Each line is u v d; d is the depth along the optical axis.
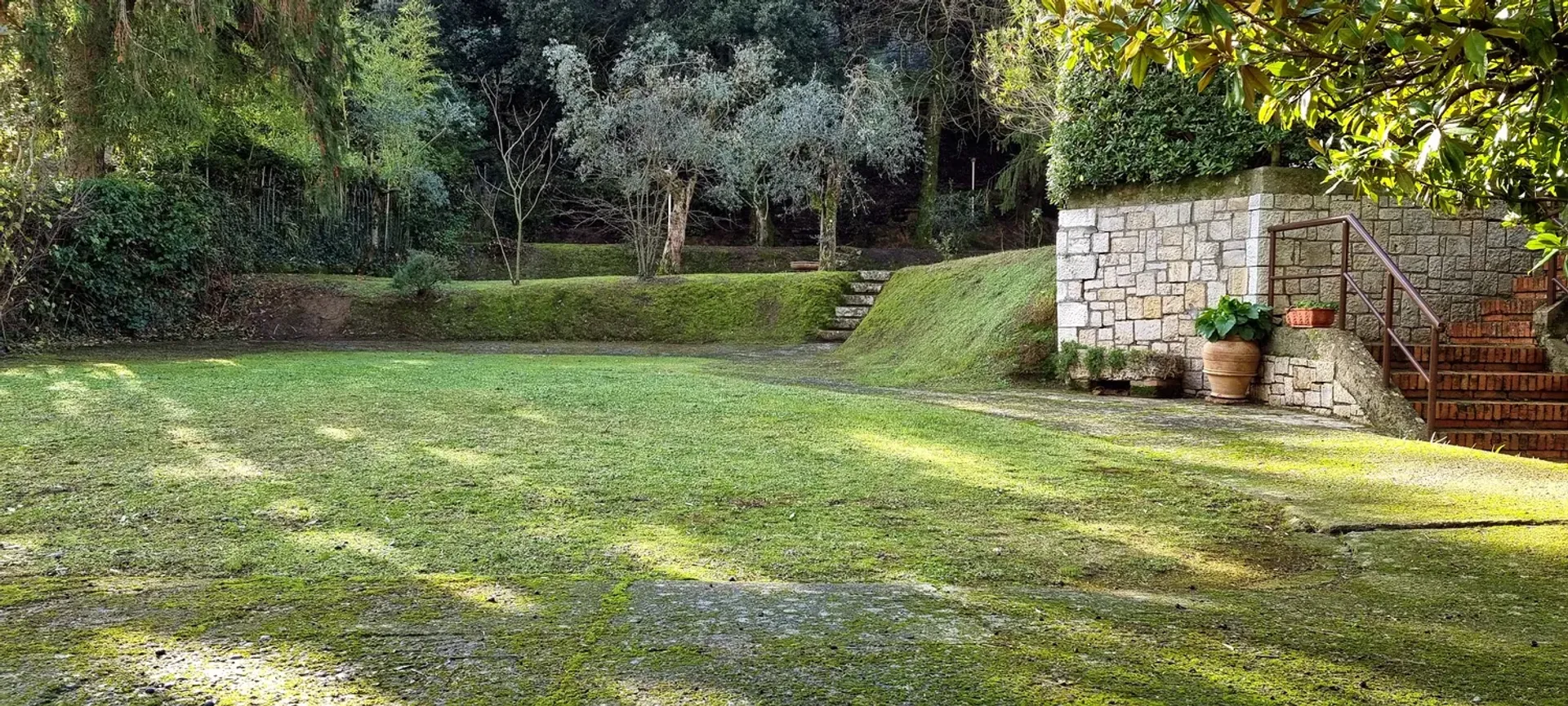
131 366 8.76
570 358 11.48
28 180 10.45
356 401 5.93
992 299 10.89
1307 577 2.54
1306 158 8.11
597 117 17.41
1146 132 8.70
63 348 11.41
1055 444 4.88
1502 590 2.30
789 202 25.52
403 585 2.07
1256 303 7.80
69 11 10.89
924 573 2.54
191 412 5.29
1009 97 12.47
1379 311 8.04
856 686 1.46
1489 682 1.57
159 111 11.78
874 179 28.42
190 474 3.63
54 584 2.09
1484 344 7.50
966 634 1.75
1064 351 8.98
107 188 12.23
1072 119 9.34
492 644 1.63
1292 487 3.81
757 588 2.09
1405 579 2.41
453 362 10.03
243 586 2.05
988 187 25.95
